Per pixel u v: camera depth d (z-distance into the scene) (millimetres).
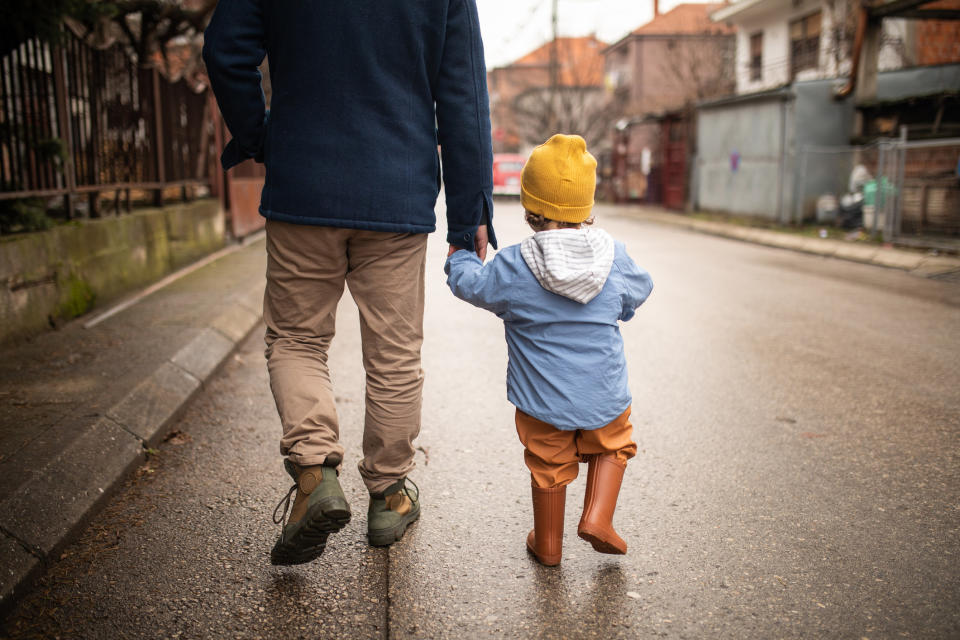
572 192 2311
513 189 27328
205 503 2920
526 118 45875
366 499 2982
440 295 7984
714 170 18766
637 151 30781
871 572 2461
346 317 6742
